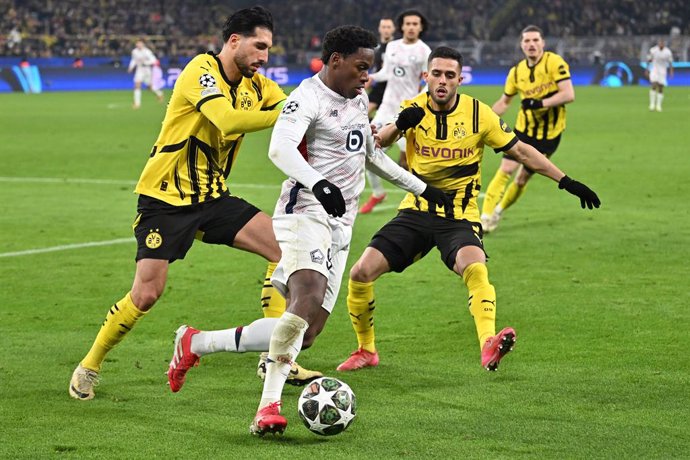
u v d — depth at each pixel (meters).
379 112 19.00
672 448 7.07
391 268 9.62
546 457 6.89
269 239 8.91
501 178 16.78
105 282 13.23
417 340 10.41
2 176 24.52
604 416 7.82
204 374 9.20
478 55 71.88
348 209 8.20
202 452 7.05
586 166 26.05
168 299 12.33
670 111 45.75
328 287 8.24
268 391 7.42
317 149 8.00
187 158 8.65
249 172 25.36
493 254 15.01
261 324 7.90
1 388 8.71
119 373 9.23
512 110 45.19
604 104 50.81
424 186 8.95
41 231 17.03
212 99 8.20
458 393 8.52
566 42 72.00
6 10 75.62
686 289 12.58
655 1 79.12
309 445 7.20
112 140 33.94
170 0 79.44
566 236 16.48
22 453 7.03
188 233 8.70
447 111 9.90
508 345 8.31
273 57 73.75
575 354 9.73
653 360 9.47
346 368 9.30
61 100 57.62
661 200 20.36
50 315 11.50
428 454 6.97
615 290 12.55
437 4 79.56
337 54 7.84
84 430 7.55
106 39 75.56
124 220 18.17
